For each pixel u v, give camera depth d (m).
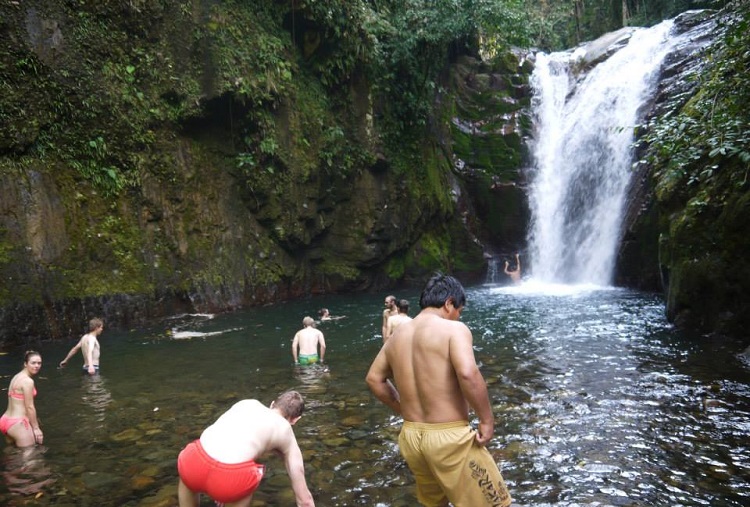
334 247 17.34
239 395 6.68
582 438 4.92
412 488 4.04
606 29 33.53
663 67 17.39
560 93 21.06
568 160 19.34
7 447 5.02
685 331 9.34
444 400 2.84
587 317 11.45
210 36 13.41
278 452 3.37
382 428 5.38
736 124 6.96
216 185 14.05
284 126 15.27
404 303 8.50
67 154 11.05
